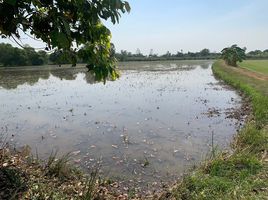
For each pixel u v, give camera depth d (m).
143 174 7.47
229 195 5.32
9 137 10.69
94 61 4.11
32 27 3.94
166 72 47.41
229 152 8.02
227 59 47.47
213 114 14.06
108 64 4.18
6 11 3.39
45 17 3.70
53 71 57.50
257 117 10.92
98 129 11.70
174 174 7.43
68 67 73.31
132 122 12.78
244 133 8.81
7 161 7.15
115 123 12.63
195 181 5.96
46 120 13.39
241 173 6.15
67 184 6.28
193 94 21.06
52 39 3.38
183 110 15.25
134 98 19.64
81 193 5.74
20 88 27.78
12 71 57.44
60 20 3.51
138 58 116.06
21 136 10.83
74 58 4.21
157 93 21.98
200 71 48.72
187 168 7.74
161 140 10.21
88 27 3.95
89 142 10.05
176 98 19.34
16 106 17.25
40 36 4.09
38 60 80.38
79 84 30.73
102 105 17.06
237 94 20.17
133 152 9.05
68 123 12.75
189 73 44.16
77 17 3.86
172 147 9.46
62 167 6.94
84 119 13.45
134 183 6.96
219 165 6.64
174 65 74.31
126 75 41.94
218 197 5.29
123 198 5.99
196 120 13.01
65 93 23.02
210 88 24.30
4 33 3.96
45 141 10.20
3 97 21.41
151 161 8.32
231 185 5.69
